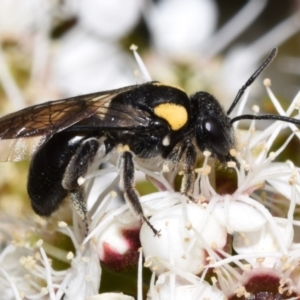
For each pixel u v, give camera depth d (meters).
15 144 0.07
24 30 0.09
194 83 0.09
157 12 0.09
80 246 0.07
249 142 0.07
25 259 0.07
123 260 0.07
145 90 0.07
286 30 0.09
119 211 0.07
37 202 0.07
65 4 0.09
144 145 0.07
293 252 0.07
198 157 0.07
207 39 0.09
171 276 0.07
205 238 0.07
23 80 0.09
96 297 0.07
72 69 0.09
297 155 0.08
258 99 0.08
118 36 0.09
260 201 0.07
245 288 0.07
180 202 0.07
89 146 0.07
